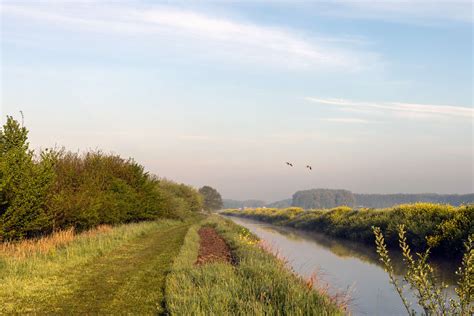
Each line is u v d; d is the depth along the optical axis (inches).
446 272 708.0
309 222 2234.3
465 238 810.2
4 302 405.7
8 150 709.3
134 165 1491.1
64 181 979.9
